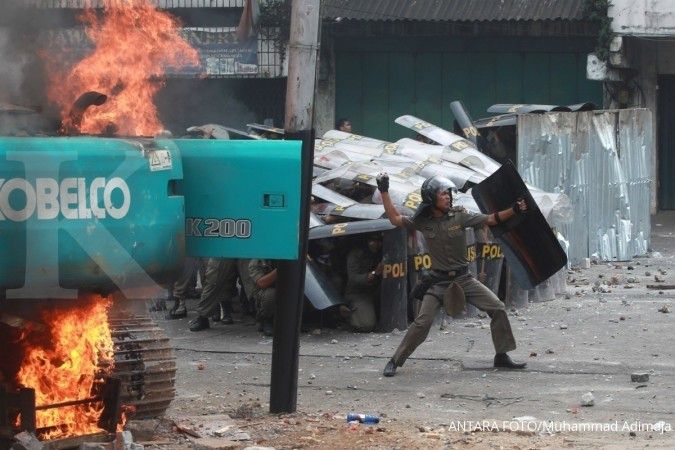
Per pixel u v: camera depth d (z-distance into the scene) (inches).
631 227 1050.1
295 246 430.0
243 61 1268.5
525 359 630.5
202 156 429.7
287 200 429.1
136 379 450.0
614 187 1031.0
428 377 592.7
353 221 716.0
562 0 1285.7
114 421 417.4
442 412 518.6
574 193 984.9
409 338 594.9
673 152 1376.7
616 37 1258.0
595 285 871.1
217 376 604.1
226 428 471.5
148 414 466.3
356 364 626.8
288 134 500.4
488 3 1290.6
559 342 674.8
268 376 604.1
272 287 704.4
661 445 446.3
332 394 556.4
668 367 607.8
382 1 1306.6
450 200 596.1
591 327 720.3
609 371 600.4
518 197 600.1
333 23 1309.1
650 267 994.7
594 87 1320.1
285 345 505.4
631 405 526.6
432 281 597.6
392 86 1348.4
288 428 477.7
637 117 1070.4
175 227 399.9
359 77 1349.7
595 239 1016.9
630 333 699.4
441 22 1304.1
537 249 602.5
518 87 1328.7
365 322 711.1
